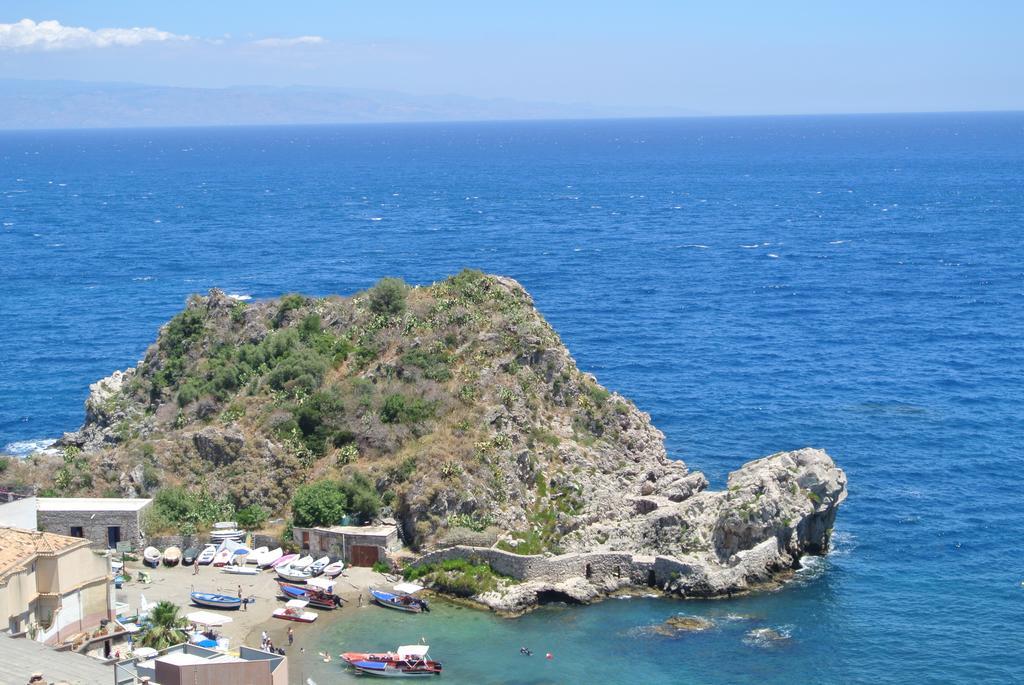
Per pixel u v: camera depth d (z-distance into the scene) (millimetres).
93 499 96125
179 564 91375
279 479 99562
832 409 140125
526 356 107125
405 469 95688
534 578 86875
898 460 120688
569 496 96750
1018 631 82062
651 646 79125
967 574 92000
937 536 99938
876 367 161375
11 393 151875
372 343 113000
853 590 88500
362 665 74500
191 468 101625
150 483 100000
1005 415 136375
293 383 109188
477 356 106562
